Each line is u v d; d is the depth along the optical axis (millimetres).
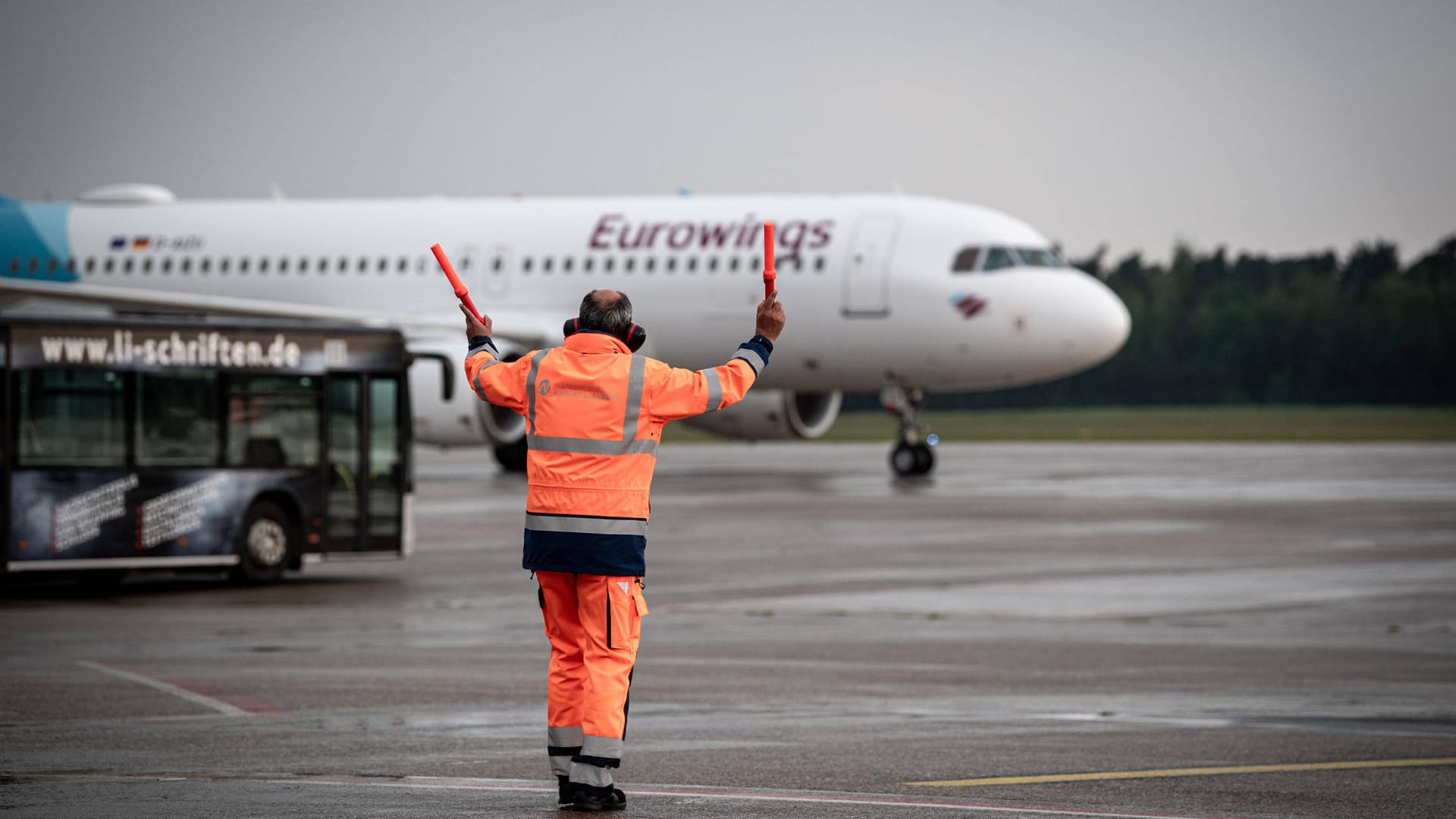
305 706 23828
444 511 63531
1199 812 17062
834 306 78250
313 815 16609
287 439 42125
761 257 79250
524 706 23859
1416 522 56906
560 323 82688
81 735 21469
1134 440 147375
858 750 20516
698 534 52625
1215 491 72812
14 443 38875
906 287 77250
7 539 38688
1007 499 67938
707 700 24438
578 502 17078
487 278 84000
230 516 41031
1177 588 39031
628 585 17219
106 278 90188
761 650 29672
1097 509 62562
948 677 26641
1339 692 25188
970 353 77500
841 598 37250
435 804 17188
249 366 41594
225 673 27109
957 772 19125
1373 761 19875
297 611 35719
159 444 40469
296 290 87688
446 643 30766
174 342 40656
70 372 39438
